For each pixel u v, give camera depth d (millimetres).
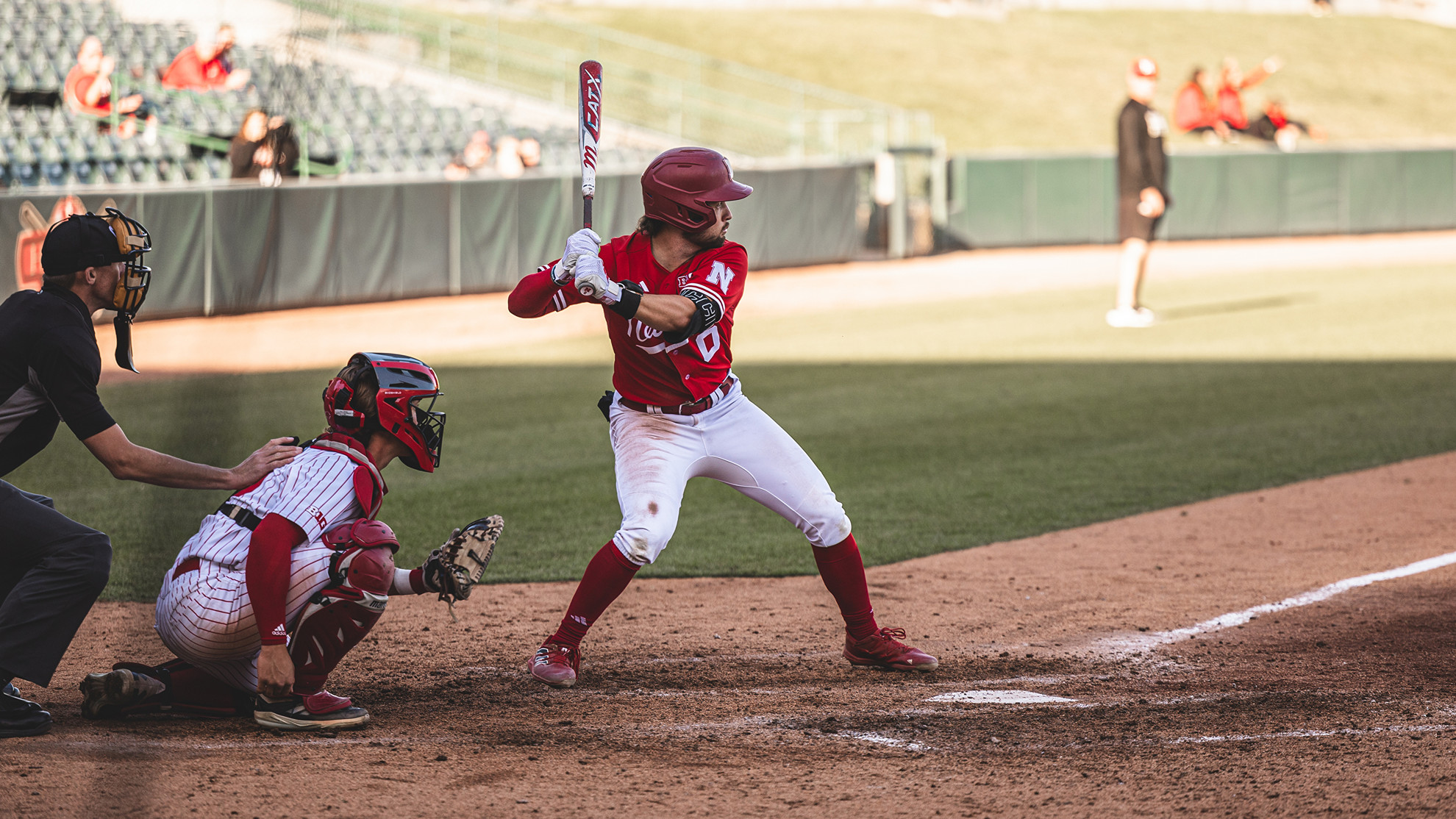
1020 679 16453
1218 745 13766
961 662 17203
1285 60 141125
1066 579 21703
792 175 78062
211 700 14484
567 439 34156
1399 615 19281
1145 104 53625
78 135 62125
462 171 73625
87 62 63219
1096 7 152375
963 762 13328
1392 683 16000
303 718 13977
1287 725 14438
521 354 49469
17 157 58969
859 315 60281
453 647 17844
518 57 107250
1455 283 68188
